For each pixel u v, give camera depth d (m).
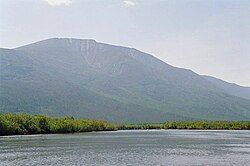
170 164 91.12
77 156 107.06
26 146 136.38
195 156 107.56
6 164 90.38
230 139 185.62
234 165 89.19
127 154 112.81
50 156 106.56
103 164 91.25
